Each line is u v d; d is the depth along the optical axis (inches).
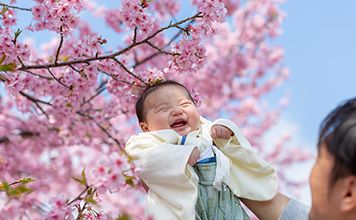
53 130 216.2
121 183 60.6
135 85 115.1
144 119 79.4
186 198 61.9
